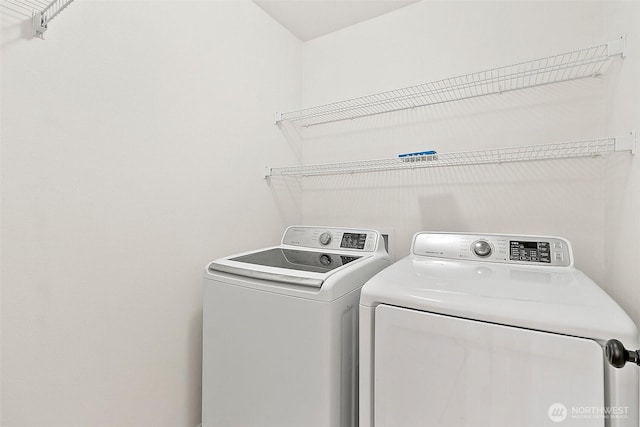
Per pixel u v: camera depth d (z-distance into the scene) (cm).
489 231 162
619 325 71
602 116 137
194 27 148
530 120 152
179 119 141
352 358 117
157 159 132
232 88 169
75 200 105
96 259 111
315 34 218
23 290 94
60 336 102
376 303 100
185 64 144
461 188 170
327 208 216
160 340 133
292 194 217
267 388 117
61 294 102
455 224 171
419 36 182
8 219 91
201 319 150
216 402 131
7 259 91
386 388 95
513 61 156
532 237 133
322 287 107
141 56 125
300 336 110
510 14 157
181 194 142
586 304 80
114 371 117
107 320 115
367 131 200
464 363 84
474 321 83
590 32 140
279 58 205
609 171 128
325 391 105
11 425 92
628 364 70
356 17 199
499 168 160
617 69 117
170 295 137
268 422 117
